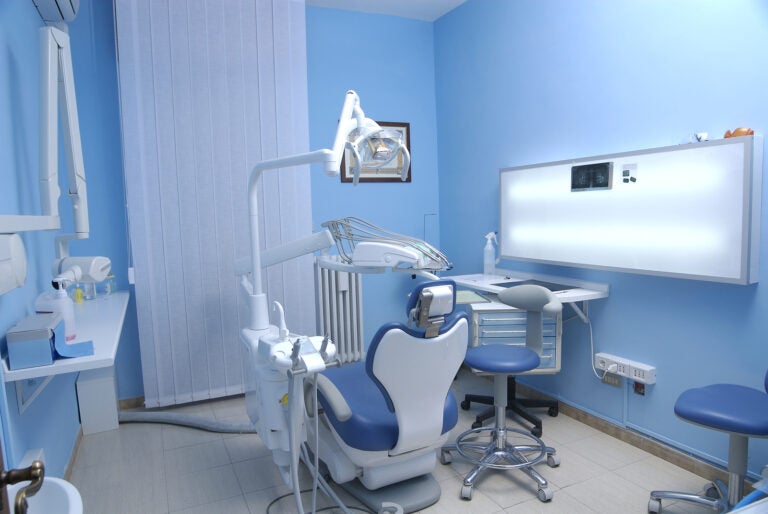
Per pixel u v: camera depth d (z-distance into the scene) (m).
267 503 2.14
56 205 1.97
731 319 2.09
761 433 1.62
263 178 3.20
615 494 2.14
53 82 1.94
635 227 2.35
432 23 3.90
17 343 1.42
